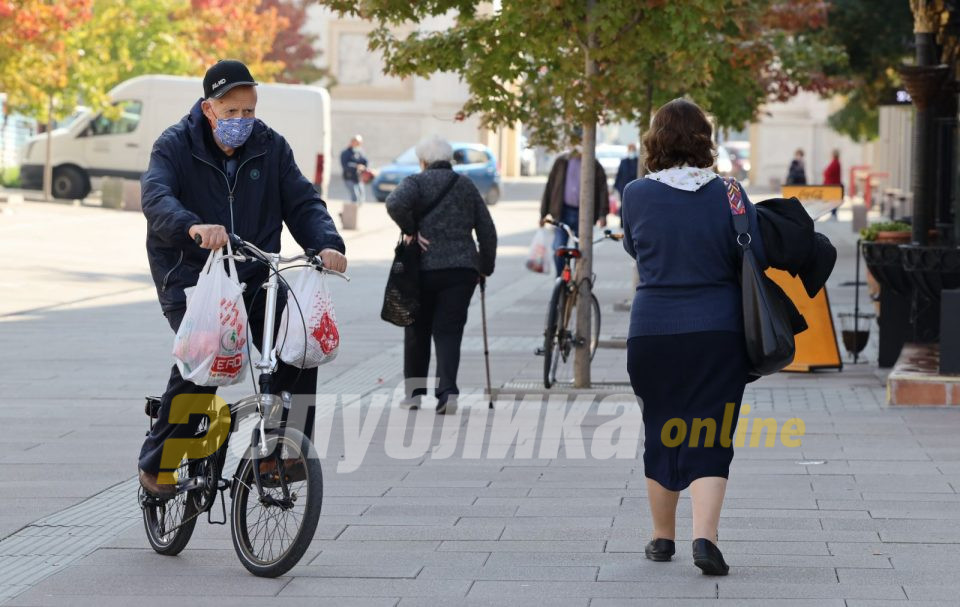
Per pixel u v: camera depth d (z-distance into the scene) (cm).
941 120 3878
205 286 1580
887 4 7025
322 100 10406
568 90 3033
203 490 1662
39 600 1522
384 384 3188
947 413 2728
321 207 1692
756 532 1798
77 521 1891
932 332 3369
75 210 9231
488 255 2869
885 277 3378
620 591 1541
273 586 1573
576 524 1853
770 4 5709
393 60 3269
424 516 1905
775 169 16750
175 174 1638
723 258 1606
